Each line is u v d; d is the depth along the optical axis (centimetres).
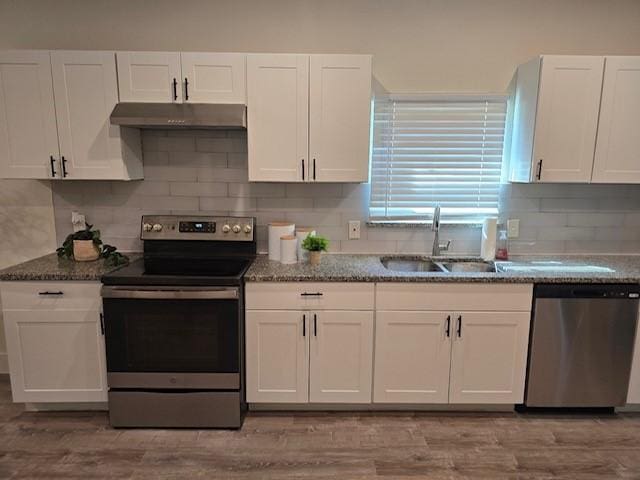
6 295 233
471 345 242
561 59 247
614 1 274
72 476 202
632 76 250
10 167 252
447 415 252
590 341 240
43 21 270
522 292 236
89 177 255
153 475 203
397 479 202
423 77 280
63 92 246
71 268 244
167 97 247
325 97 250
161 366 232
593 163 258
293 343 241
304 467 209
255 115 251
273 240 270
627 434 236
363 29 275
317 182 278
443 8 274
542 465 212
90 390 244
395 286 236
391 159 288
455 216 296
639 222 295
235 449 221
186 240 280
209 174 286
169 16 271
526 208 295
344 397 247
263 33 274
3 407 257
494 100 281
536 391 246
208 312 226
